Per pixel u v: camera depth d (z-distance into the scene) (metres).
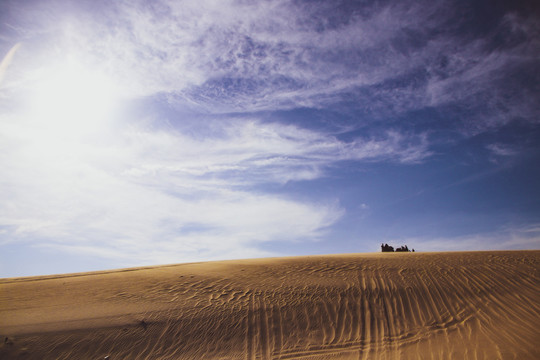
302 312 12.05
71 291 13.09
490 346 9.51
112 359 9.16
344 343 10.38
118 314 10.98
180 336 10.34
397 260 18.53
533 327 10.40
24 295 12.54
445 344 9.95
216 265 19.06
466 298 12.80
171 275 15.77
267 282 14.81
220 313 11.65
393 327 11.24
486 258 17.86
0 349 8.70
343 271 16.56
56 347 9.15
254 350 10.00
